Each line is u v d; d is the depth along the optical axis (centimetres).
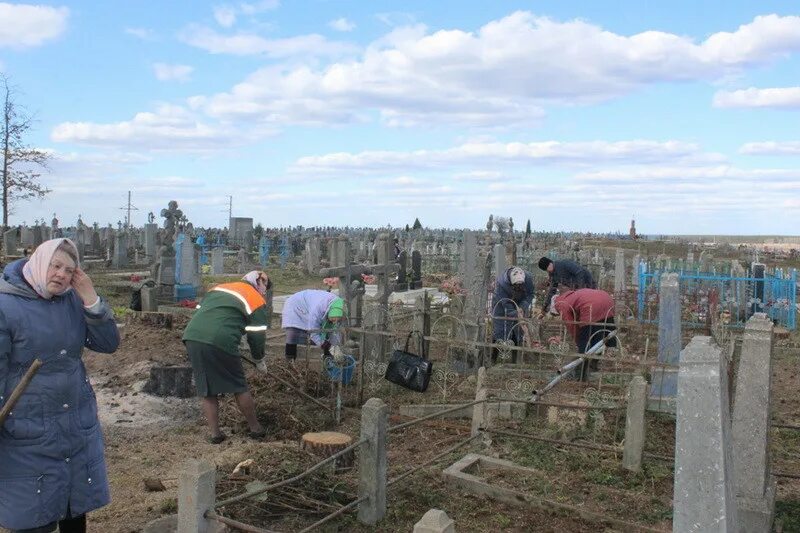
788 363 1213
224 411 813
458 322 1129
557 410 752
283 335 1191
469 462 622
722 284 1705
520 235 3831
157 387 852
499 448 671
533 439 659
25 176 2959
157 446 709
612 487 581
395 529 500
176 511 529
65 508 365
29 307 358
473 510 545
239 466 586
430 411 839
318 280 2673
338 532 496
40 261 359
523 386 872
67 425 364
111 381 887
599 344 939
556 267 1211
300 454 623
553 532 509
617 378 900
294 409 825
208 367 704
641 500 554
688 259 2217
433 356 1174
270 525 503
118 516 520
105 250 3102
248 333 733
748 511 475
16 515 350
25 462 351
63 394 363
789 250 4878
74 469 368
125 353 991
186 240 1691
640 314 1471
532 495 557
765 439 477
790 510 550
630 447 610
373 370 948
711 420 296
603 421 717
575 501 551
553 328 1277
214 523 381
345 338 961
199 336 697
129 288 1947
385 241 1091
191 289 1645
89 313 379
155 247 2861
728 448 307
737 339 1077
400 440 734
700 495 298
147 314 1149
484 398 688
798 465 672
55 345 362
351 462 613
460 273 1625
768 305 1644
